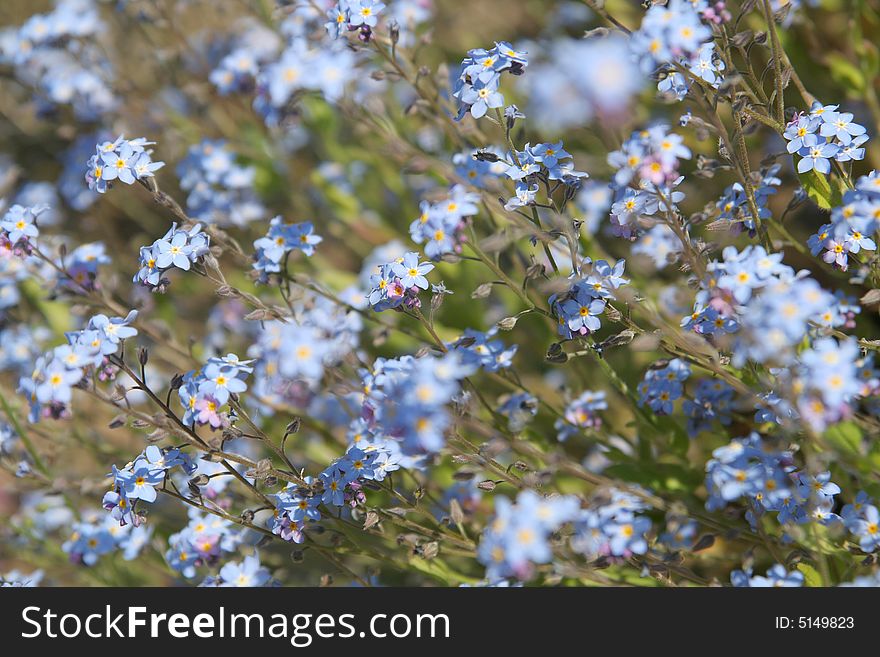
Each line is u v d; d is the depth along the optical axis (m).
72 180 5.34
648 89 4.30
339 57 3.86
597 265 3.05
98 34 5.32
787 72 2.91
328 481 3.00
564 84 2.17
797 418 2.66
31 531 4.15
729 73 2.77
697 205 4.47
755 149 4.58
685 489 3.62
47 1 5.89
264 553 3.77
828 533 3.00
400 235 5.16
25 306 4.74
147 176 3.14
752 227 3.21
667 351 3.14
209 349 4.67
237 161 5.13
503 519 2.36
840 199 3.22
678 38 2.69
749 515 2.97
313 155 5.67
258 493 3.01
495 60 2.99
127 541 3.71
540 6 5.53
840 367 2.48
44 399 2.86
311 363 2.79
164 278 3.10
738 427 3.78
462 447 3.17
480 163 3.72
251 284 4.87
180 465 2.93
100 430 4.73
